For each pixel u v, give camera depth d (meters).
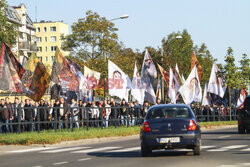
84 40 70.69
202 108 53.88
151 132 19.75
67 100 37.19
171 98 51.53
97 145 27.81
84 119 36.34
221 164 16.47
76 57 71.56
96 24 70.38
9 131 30.78
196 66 55.00
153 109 20.53
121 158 19.67
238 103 67.50
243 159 18.03
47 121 33.28
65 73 37.22
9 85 32.72
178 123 19.73
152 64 46.66
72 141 29.81
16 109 31.44
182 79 62.22
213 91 57.66
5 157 21.69
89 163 18.08
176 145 19.56
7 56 32.62
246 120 35.97
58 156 21.41
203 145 25.19
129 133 36.16
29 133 31.39
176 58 97.75
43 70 35.94
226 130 43.06
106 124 39.03
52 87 36.69
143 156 20.19
